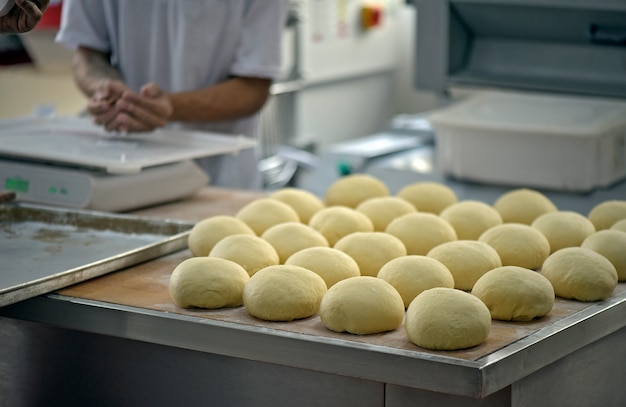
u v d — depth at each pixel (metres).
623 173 2.54
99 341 1.48
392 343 1.26
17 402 1.60
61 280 1.45
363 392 1.30
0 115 3.44
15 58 3.59
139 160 1.95
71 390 1.53
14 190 2.03
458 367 1.15
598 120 2.45
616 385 1.48
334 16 4.62
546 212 1.81
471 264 1.49
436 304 1.25
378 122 5.24
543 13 2.50
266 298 1.34
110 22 2.45
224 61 2.45
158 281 1.53
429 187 1.92
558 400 1.34
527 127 2.41
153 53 2.46
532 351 1.23
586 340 1.33
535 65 2.65
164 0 2.39
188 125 2.49
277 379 1.35
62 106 3.42
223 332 1.30
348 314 1.29
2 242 1.71
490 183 2.56
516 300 1.33
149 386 1.45
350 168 2.82
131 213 2.03
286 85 4.32
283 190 1.92
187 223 1.75
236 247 1.53
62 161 1.99
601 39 2.49
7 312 1.47
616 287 1.50
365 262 1.55
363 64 4.94
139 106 2.16
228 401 1.39
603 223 1.77
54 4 3.24
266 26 2.41
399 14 5.20
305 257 1.49
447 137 2.58
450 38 2.68
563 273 1.44
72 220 1.82
